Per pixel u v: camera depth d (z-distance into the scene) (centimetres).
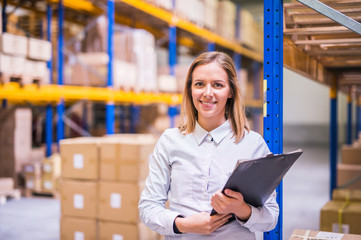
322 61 406
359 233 344
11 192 707
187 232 180
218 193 171
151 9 794
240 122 193
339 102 1778
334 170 596
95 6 805
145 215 193
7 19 795
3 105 852
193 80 193
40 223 575
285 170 175
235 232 186
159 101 852
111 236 453
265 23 227
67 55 768
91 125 1116
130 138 584
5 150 741
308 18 256
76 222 467
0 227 555
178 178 192
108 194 453
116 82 705
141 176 448
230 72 191
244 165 157
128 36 765
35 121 1002
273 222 187
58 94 627
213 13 1076
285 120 1891
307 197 770
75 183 467
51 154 818
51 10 802
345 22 193
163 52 1530
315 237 242
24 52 562
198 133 195
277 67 225
